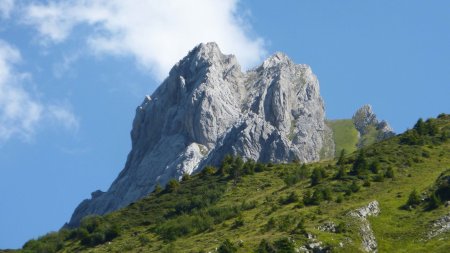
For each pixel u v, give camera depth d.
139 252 169.00
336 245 139.38
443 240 143.12
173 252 156.12
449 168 178.62
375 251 143.50
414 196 160.38
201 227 174.62
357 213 153.75
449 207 154.50
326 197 171.00
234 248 142.12
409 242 145.88
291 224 152.75
